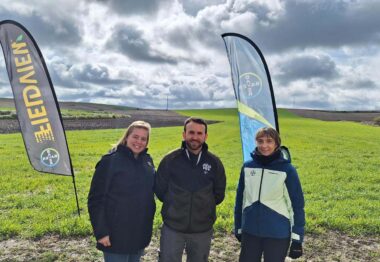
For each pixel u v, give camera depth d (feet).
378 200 37.45
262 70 24.95
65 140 26.35
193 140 15.17
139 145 15.03
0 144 79.05
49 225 26.86
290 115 257.55
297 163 61.98
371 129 154.30
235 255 23.17
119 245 14.66
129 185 14.69
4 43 25.68
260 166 15.57
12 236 25.30
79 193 38.04
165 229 15.58
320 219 29.48
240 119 25.04
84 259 21.83
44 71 25.66
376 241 26.16
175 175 15.34
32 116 25.98
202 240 15.66
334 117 250.98
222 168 15.87
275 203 15.20
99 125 138.92
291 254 14.93
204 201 15.29
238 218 16.55
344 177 49.01
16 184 41.09
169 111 288.51
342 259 22.93
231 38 25.48
